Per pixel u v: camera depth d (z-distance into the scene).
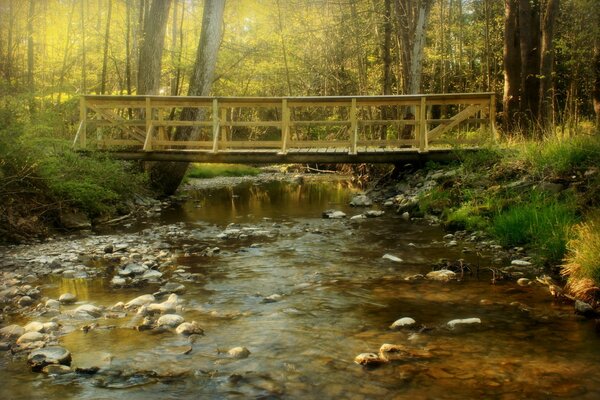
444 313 4.11
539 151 8.50
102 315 4.09
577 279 4.56
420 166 11.58
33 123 8.53
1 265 5.64
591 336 3.58
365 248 6.60
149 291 4.78
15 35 16.52
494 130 10.57
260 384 2.92
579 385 2.87
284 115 10.95
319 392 2.83
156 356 3.30
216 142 10.91
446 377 2.99
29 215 7.43
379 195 12.04
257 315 4.09
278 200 12.54
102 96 10.89
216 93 27.19
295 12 24.59
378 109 22.11
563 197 6.93
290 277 5.25
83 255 6.23
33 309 4.22
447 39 27.17
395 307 4.27
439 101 10.76
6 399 2.74
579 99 18.78
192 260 6.03
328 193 14.18
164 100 11.09
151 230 8.09
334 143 10.95
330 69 25.14
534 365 3.13
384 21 17.25
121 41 23.64
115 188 10.05
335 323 3.91
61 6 20.42
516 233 6.34
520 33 13.36
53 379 2.97
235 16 24.03
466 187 8.80
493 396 2.76
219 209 10.86
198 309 4.25
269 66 26.08
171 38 31.38
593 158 7.50
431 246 6.64
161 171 12.62
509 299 4.44
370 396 2.78
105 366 3.15
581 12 14.99
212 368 3.13
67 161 8.97
